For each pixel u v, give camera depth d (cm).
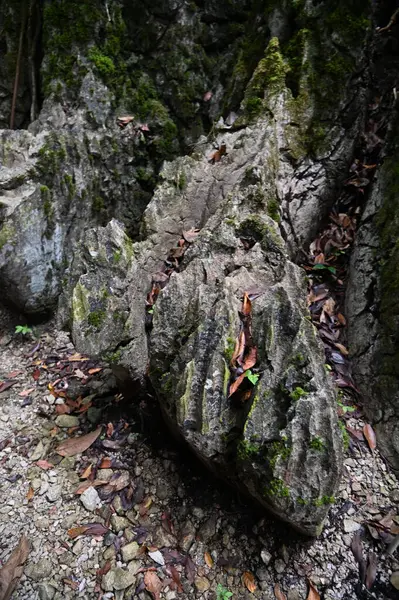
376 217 311
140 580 226
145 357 254
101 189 386
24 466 275
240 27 404
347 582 222
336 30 343
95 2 379
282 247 255
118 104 392
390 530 232
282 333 213
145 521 245
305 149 347
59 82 381
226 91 401
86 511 252
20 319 372
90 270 244
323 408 198
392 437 259
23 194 335
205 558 232
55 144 351
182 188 327
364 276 304
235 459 217
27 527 247
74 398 309
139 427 281
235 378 212
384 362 272
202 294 237
